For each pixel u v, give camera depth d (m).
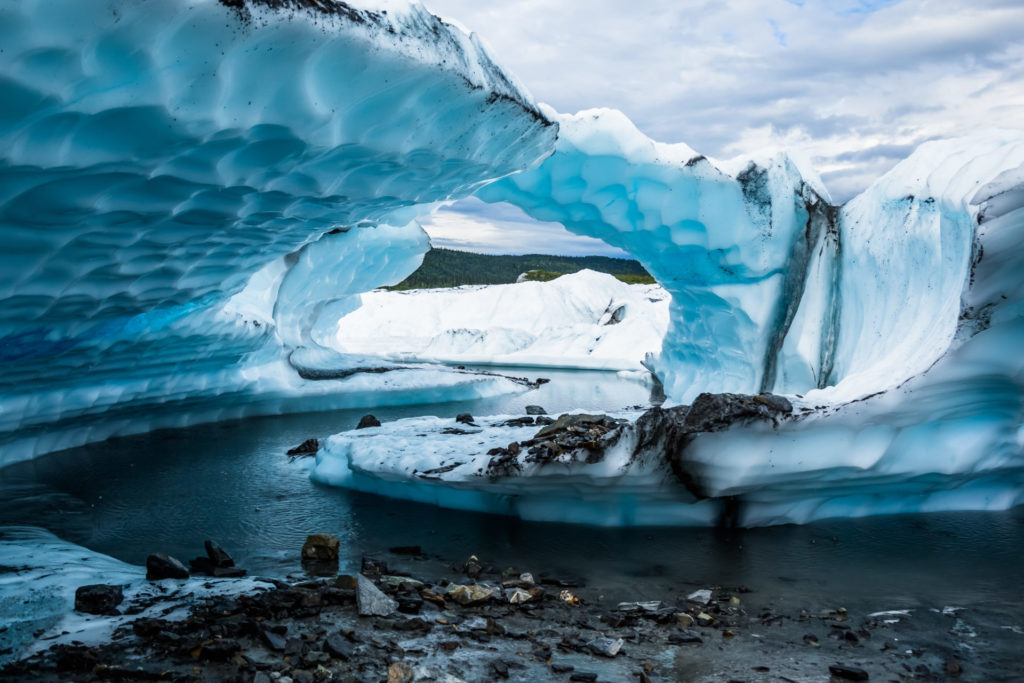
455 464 6.98
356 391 14.84
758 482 6.23
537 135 6.65
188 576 4.98
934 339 6.82
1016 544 6.07
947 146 9.00
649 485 6.29
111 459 9.18
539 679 3.53
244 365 12.78
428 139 5.43
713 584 5.17
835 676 3.67
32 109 3.65
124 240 5.69
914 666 3.82
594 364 26.02
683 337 13.34
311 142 4.78
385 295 35.19
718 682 3.58
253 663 3.52
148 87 3.83
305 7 3.90
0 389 7.49
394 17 4.44
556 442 6.43
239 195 5.51
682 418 6.19
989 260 5.80
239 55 3.93
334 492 7.83
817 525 6.68
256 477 8.47
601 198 10.91
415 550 5.86
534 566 5.54
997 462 6.81
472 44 5.31
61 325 6.91
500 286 33.81
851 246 9.98
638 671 3.68
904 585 5.15
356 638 3.90
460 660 3.71
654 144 10.30
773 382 10.77
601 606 4.71
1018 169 5.65
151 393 10.63
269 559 5.64
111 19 3.39
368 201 6.65
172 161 4.59
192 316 9.46
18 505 7.00
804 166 10.88
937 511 7.15
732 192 10.30
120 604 4.30
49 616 4.03
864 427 6.24
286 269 14.56
